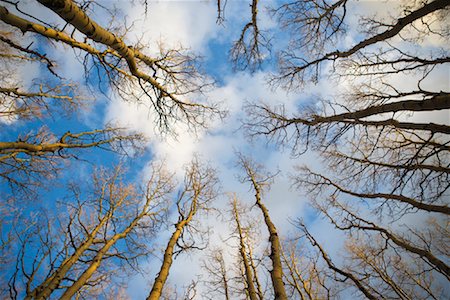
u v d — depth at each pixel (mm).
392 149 6102
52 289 4711
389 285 8312
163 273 5645
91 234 6586
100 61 4859
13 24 3424
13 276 4219
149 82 5707
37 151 5270
